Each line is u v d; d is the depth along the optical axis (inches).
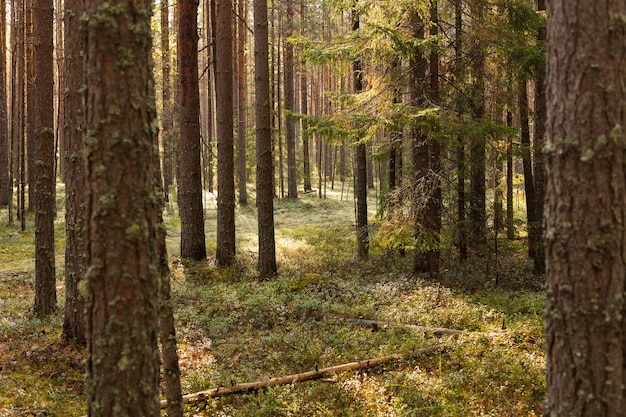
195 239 603.2
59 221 915.4
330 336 345.1
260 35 532.7
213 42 669.9
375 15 466.9
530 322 354.3
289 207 1225.4
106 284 135.3
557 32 140.1
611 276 135.5
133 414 138.5
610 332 135.9
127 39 133.8
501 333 330.3
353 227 802.2
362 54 486.9
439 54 512.4
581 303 137.6
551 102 142.9
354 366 293.3
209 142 1228.5
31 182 1002.1
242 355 317.1
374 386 268.4
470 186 580.1
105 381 137.1
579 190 136.7
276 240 789.9
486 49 480.1
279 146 1315.2
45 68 363.6
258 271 555.2
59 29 914.1
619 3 132.8
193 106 591.2
